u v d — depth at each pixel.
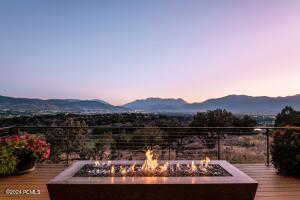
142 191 3.45
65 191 3.45
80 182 3.48
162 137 7.64
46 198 4.29
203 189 3.47
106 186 3.43
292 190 4.64
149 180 3.55
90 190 3.44
